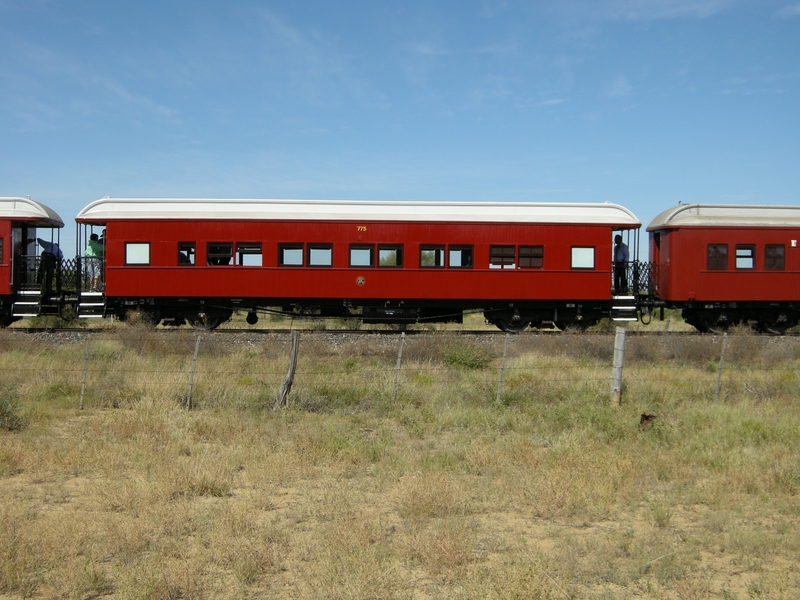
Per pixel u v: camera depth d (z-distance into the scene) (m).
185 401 12.64
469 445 10.11
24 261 23.20
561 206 22.95
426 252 22.27
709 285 23.27
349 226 22.09
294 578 5.83
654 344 19.39
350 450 9.60
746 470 8.79
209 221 22.00
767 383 14.73
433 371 15.91
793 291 23.44
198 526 6.93
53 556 6.04
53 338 19.77
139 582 5.57
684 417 11.64
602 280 22.64
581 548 6.50
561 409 12.02
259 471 8.73
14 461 9.04
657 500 7.85
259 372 15.26
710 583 5.82
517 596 5.34
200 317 22.86
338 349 19.09
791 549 6.52
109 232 22.06
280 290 22.05
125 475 8.69
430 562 6.04
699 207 23.92
